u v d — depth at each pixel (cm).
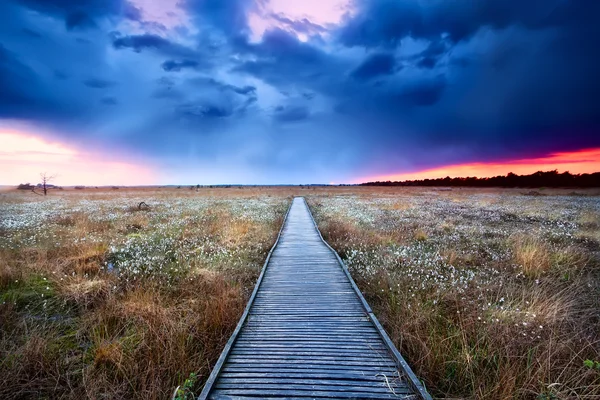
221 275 930
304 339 541
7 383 482
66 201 3366
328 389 409
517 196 4303
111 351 548
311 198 4216
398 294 781
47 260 1021
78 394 469
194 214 2244
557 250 1144
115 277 895
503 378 443
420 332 592
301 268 996
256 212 2442
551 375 468
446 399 420
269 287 819
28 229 1564
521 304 698
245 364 465
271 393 402
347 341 534
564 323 633
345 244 1333
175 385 482
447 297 763
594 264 1043
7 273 881
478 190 6394
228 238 1422
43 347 551
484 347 543
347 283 847
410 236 1484
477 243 1336
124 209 2517
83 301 761
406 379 428
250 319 624
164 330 601
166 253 1155
